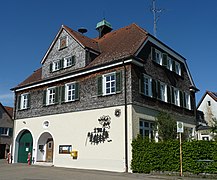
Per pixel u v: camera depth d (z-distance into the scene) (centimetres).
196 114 3253
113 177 1591
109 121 2083
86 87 2319
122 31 2781
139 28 2550
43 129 2608
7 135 4731
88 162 2144
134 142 1883
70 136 2336
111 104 2098
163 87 2517
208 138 2881
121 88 2067
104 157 2050
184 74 2972
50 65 2755
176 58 2862
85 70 2322
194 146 1620
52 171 1914
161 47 2588
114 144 2012
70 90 2483
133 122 1970
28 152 2761
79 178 1533
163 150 1741
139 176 1659
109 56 2323
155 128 2105
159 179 1526
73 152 2245
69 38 2648
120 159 1953
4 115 4759
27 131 2830
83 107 2294
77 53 2522
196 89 3088
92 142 2155
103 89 2194
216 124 2303
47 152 2667
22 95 2969
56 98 2555
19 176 1630
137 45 2247
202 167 1569
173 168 1675
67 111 2419
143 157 1817
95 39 3083
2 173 1797
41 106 2694
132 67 2078
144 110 2111
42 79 2798
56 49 2752
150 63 2336
